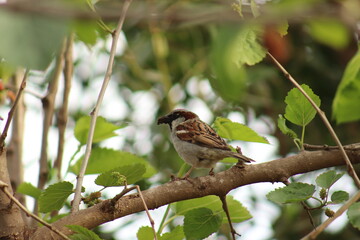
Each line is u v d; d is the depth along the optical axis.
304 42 12.42
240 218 6.65
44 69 2.05
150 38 12.39
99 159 7.43
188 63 12.64
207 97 13.02
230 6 2.67
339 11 2.16
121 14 2.36
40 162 8.18
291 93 6.42
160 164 12.48
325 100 12.50
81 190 5.85
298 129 12.34
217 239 11.53
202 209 6.20
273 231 11.85
